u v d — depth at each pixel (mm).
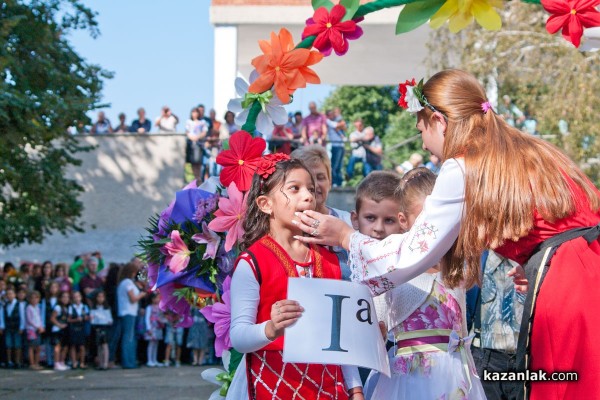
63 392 11797
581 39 4242
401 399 3785
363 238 3596
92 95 15844
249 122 4336
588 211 3422
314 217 3615
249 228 3727
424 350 3818
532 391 3320
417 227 3500
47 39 15203
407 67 19312
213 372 4148
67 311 15672
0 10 14828
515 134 3541
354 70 19672
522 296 5031
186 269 4324
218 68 17484
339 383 3576
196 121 18625
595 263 3326
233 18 17062
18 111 13898
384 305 4227
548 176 3387
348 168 17922
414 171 4152
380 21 16328
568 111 15039
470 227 3428
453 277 3686
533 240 3418
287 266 3557
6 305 15734
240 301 3488
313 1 4332
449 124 3611
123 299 15805
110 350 15789
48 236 22094
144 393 11703
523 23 15656
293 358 3322
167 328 16312
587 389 3244
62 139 18828
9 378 13766
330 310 3430
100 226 22047
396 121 37250
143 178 22000
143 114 22516
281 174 3650
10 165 15305
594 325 3258
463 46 16156
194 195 4387
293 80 4273
